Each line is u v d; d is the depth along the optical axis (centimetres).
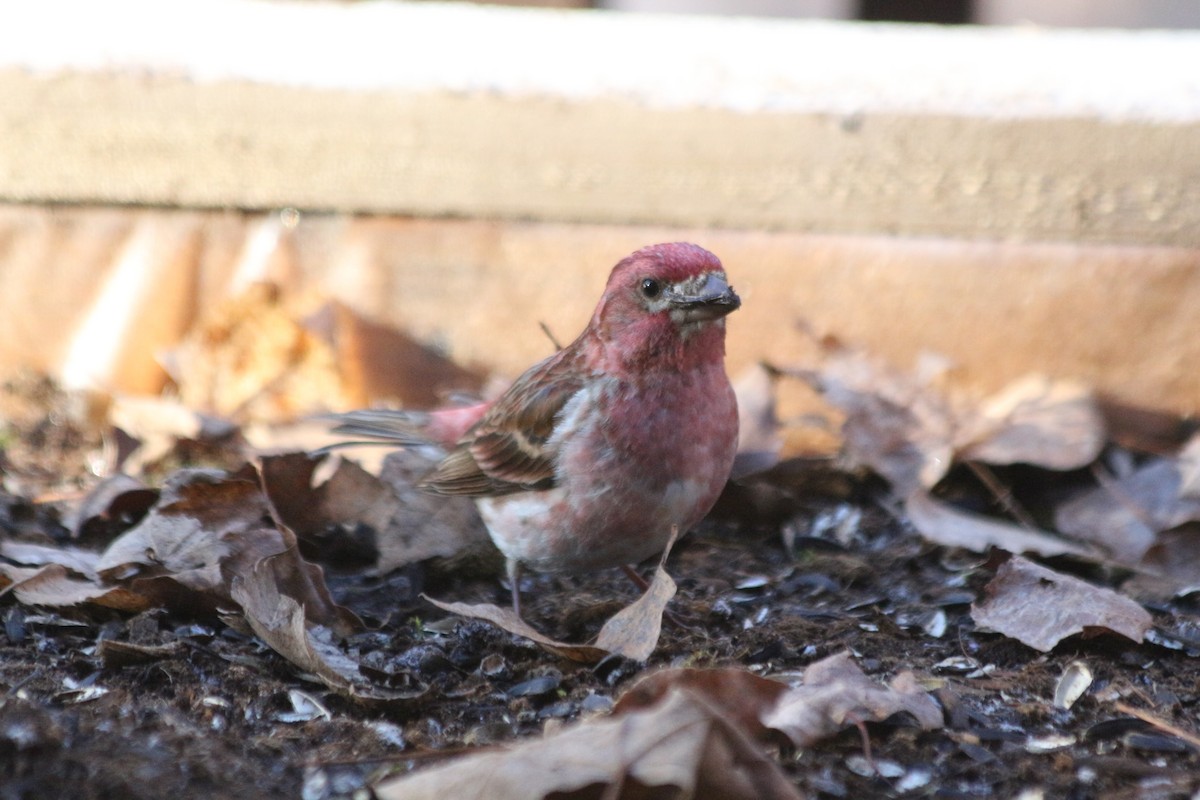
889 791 620
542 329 1088
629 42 1228
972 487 1023
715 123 1087
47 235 1152
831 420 1090
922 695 675
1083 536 959
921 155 1073
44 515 955
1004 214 1075
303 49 1170
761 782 554
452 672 744
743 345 1106
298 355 1138
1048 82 1112
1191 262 1056
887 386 1065
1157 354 1070
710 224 1102
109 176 1140
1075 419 1018
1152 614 829
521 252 1122
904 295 1088
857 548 949
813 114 1077
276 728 675
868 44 1244
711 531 985
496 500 848
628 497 799
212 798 595
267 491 904
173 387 1158
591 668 744
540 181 1112
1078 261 1070
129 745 634
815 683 670
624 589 891
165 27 1211
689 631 803
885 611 834
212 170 1134
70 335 1162
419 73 1120
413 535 900
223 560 819
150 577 771
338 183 1127
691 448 794
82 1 1273
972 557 920
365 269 1134
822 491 1035
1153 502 974
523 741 662
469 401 1055
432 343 1138
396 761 638
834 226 1091
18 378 1161
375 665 739
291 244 1139
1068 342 1079
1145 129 1049
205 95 1124
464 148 1112
